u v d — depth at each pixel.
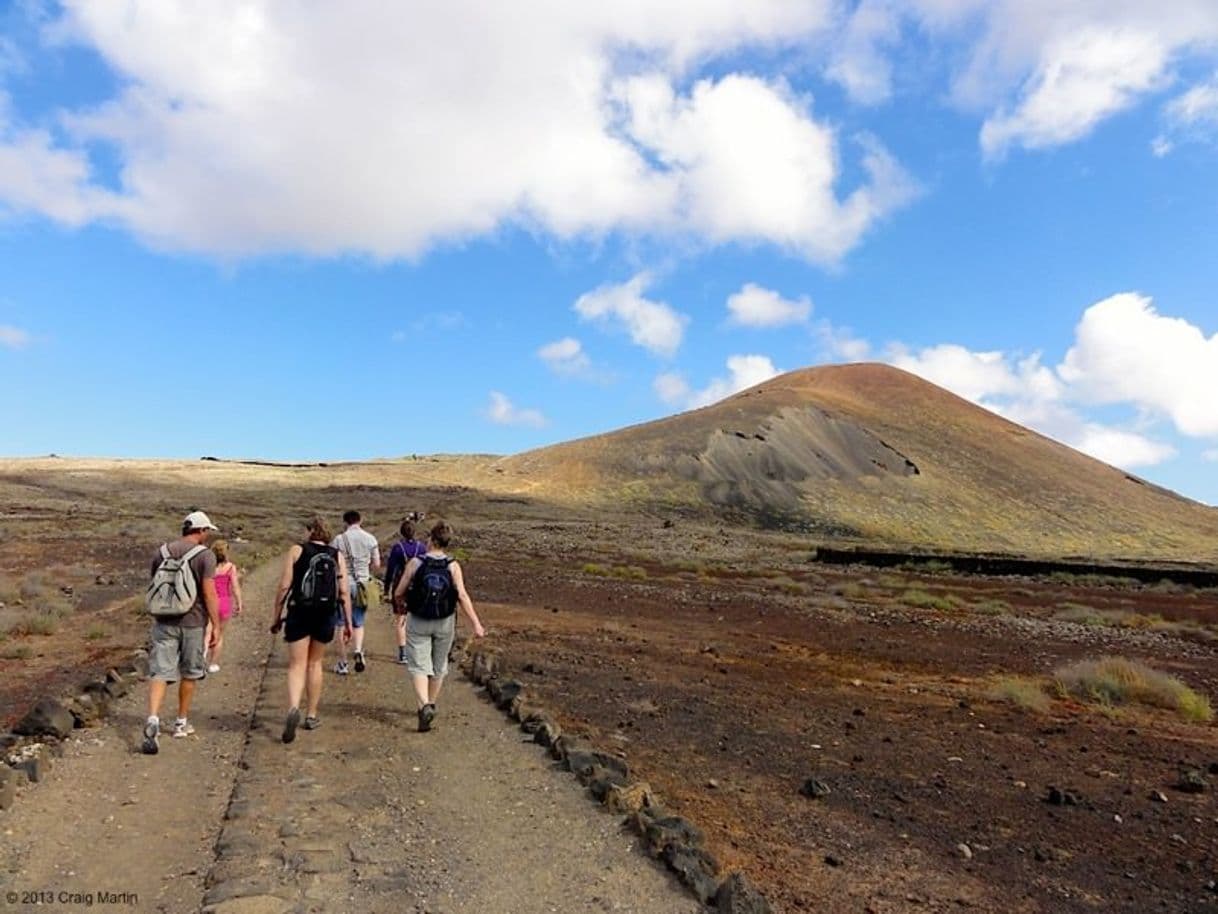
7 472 98.31
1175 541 125.81
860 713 10.66
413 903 4.47
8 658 11.09
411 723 8.18
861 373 195.75
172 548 7.38
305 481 110.06
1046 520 128.88
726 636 17.48
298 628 7.52
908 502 127.00
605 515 98.62
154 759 6.79
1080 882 5.67
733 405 158.75
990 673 14.53
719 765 7.88
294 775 6.41
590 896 4.62
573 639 15.47
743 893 4.46
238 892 4.47
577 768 6.74
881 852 5.95
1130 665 13.67
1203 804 7.53
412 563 8.11
